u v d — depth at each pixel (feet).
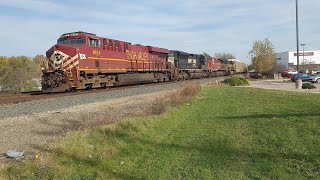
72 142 33.40
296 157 28.99
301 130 38.60
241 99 77.87
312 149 30.83
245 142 35.27
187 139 38.09
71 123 46.47
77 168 27.17
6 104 67.72
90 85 101.24
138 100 75.36
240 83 158.20
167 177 25.84
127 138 38.34
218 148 33.47
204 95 91.15
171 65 173.68
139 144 36.27
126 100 75.56
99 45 104.12
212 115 54.60
